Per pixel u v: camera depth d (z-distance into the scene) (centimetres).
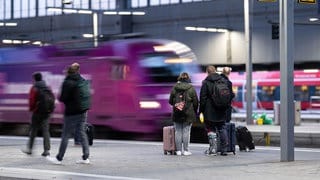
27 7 7856
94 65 2770
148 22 7019
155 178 1239
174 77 2622
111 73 2716
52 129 2897
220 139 1702
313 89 4728
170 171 1347
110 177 1259
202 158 1630
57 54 2939
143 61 2647
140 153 1775
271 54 6275
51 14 7600
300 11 5975
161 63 2630
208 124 1697
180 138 1711
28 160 1585
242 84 4997
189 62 2684
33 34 7800
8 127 3203
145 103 2619
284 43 1491
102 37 2786
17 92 3117
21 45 3203
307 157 1755
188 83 1708
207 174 1282
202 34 6669
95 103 2753
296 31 6184
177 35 6844
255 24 6388
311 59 6103
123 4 7162
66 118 1464
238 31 6406
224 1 6481
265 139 2467
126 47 2688
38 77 1667
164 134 1755
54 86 2923
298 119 3372
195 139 2475
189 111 1694
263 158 1634
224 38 6494
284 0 1492
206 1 6631
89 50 2800
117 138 2717
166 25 6919
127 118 2664
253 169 1350
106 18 7212
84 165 1472
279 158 1633
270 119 3450
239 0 6347
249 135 1897
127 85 2664
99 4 7331
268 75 4978
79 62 2830
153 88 2614
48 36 7638
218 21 6562
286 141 1517
